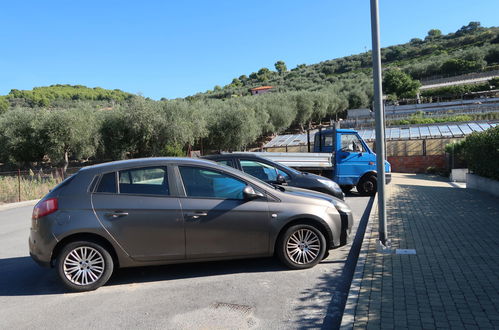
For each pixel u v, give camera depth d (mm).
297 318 3777
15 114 24094
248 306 4086
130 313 4008
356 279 4449
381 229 5590
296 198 5227
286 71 143250
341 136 12500
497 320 3326
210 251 4910
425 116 48188
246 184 5121
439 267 4770
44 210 4664
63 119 22891
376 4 5387
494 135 11453
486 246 5637
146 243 4770
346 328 3281
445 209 9148
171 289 4664
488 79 69188
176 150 25453
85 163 26219
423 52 110438
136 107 24781
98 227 4645
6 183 16938
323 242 5242
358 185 12703
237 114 30609
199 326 3656
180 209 4828
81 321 3859
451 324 3283
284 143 34875
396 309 3613
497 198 10883
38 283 5105
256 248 5031
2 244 7582
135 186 4895
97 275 4715
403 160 27328
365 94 64312
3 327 3787
